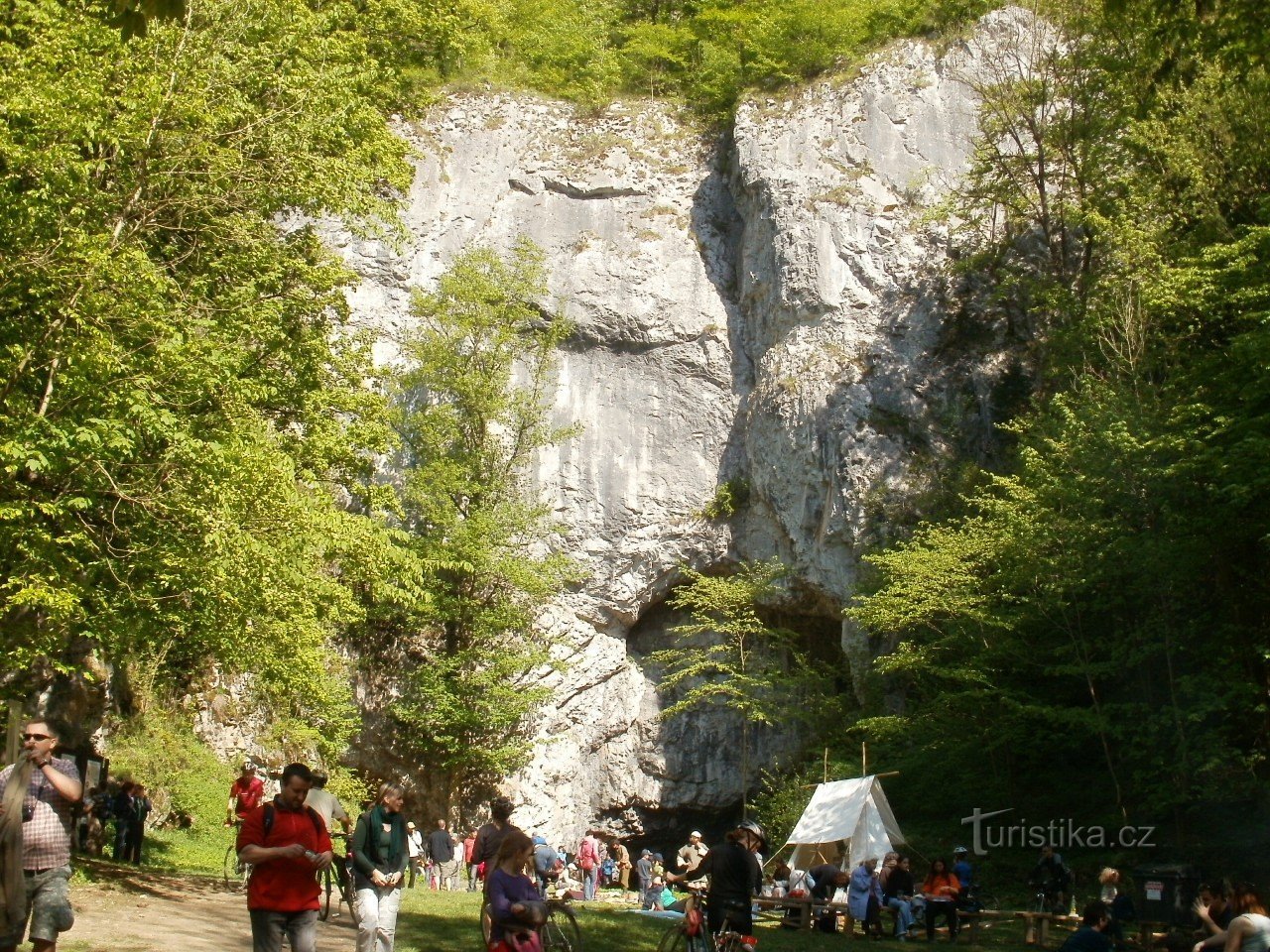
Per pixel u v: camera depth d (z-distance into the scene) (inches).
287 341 717.9
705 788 1472.7
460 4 1633.9
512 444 1455.5
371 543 751.7
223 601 594.9
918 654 1057.5
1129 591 893.8
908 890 758.5
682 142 1637.6
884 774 891.4
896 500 1302.9
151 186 577.0
